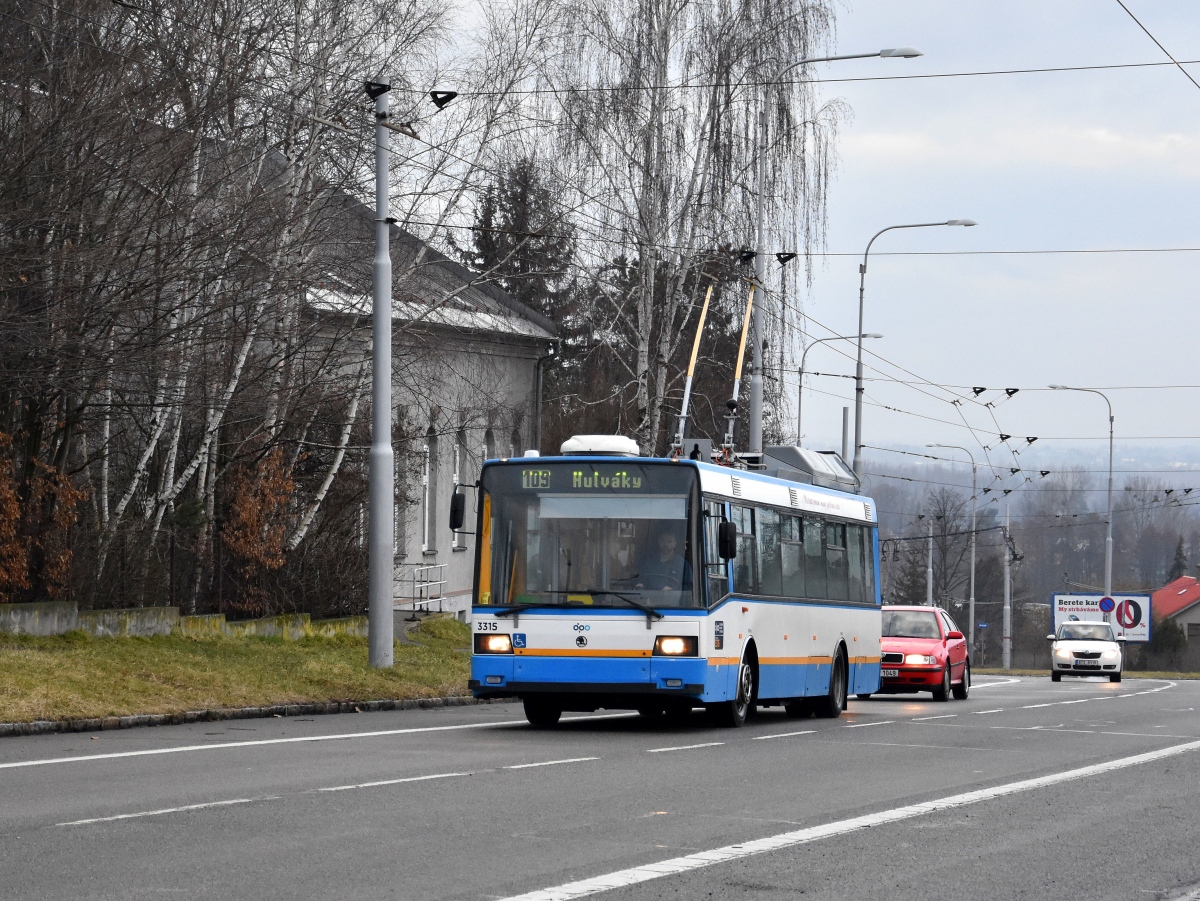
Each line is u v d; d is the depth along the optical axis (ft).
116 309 137.90
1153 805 74.49
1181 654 622.54
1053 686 258.98
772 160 247.09
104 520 168.04
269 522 181.16
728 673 121.90
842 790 78.28
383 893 48.60
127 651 139.23
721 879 52.06
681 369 270.46
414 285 188.55
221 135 158.20
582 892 49.14
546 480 119.44
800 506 144.05
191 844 57.26
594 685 115.75
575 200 241.76
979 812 70.69
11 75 132.98
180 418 169.37
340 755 91.97
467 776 81.00
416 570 270.26
